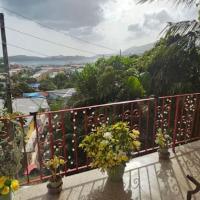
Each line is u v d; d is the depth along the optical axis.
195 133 3.91
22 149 2.31
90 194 2.45
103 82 7.11
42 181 2.73
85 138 2.69
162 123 3.58
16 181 2.04
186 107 3.65
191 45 5.28
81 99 7.79
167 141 3.18
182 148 3.44
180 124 3.69
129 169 2.90
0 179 1.96
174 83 5.34
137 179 2.71
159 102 3.77
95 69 8.10
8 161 2.04
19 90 8.79
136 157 3.18
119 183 2.62
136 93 6.24
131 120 3.44
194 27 5.24
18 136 2.32
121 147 2.52
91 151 2.62
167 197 2.43
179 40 5.36
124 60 8.45
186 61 5.32
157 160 3.11
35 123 2.57
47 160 2.70
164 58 5.51
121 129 2.61
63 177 2.73
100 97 7.23
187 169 2.92
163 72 5.54
